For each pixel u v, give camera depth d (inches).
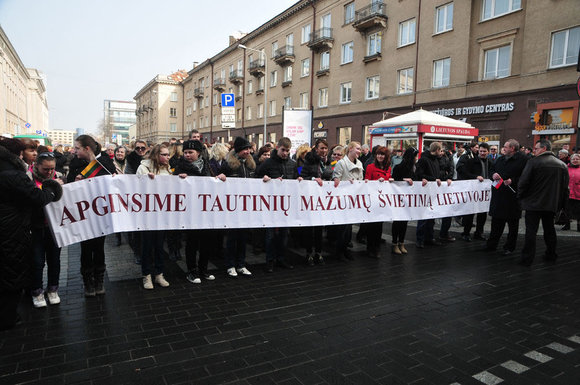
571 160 350.6
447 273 212.5
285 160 219.9
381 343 130.5
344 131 1051.3
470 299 173.5
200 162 232.2
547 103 574.6
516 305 166.9
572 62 553.3
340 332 138.3
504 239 314.2
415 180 273.0
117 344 126.3
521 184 229.6
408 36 839.1
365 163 333.7
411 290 184.4
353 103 1000.9
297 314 153.9
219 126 1898.4
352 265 227.9
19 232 134.0
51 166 155.0
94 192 168.1
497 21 650.8
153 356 119.0
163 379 106.7
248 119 1590.8
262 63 1446.9
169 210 184.9
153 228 181.6
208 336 133.3
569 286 192.5
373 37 936.9
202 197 191.9
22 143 148.9
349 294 177.8
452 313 157.3
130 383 104.5
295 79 1248.2
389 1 874.8
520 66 618.5
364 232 293.7
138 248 224.2
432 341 132.6
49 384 103.4
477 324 147.0
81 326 139.4
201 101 2171.5
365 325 144.6
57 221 158.6
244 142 206.1
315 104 1156.5
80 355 119.0
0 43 1656.0
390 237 314.3
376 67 923.4
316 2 1126.4
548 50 577.6
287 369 112.9
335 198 228.2
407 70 845.8
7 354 119.0
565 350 127.6
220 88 1839.3
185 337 132.2
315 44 1091.3
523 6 610.9
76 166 181.9
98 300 165.6
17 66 2203.5
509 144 250.1
